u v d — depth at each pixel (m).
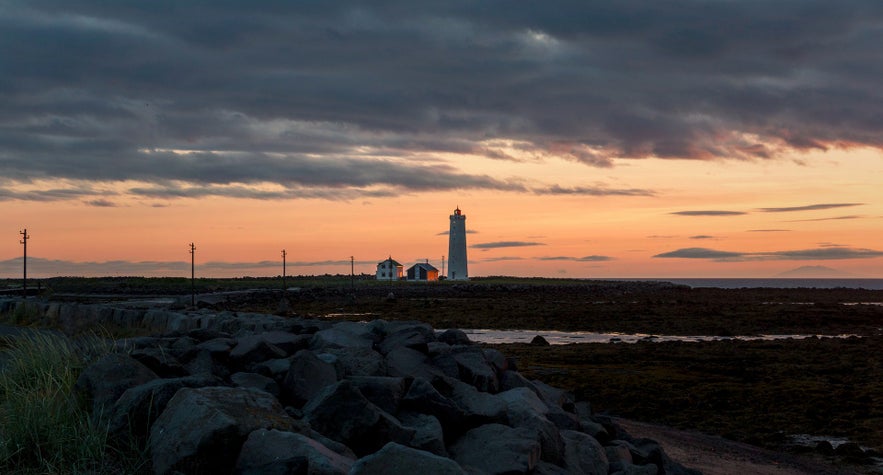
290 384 10.24
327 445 7.94
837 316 82.25
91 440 7.74
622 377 34.84
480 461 9.60
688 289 187.75
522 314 79.81
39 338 11.35
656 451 14.62
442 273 197.62
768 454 21.00
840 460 20.33
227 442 7.17
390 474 6.38
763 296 145.38
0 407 9.08
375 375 11.78
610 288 167.25
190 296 92.81
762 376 36.06
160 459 7.23
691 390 31.48
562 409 14.96
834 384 33.69
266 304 90.12
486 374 13.55
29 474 7.40
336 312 81.19
